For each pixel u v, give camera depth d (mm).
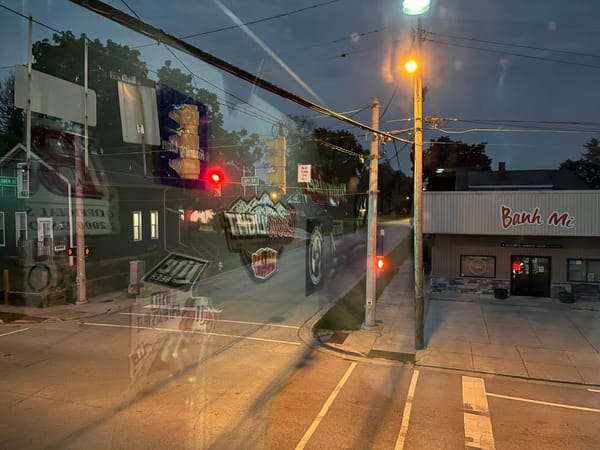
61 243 21172
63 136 23844
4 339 13016
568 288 19656
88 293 19328
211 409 8172
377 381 10266
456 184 26812
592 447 7227
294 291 21094
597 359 12211
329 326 15398
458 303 19172
